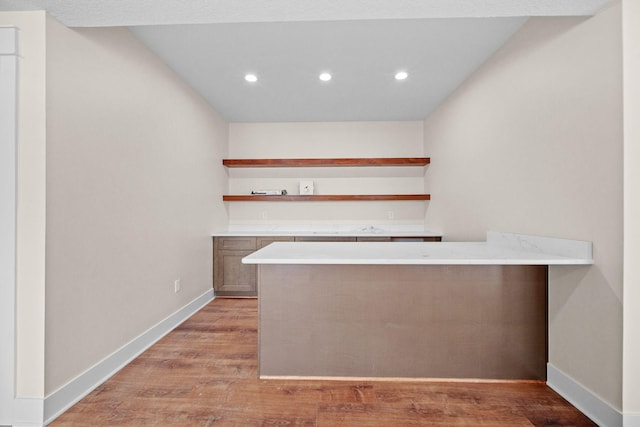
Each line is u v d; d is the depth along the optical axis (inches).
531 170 83.4
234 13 66.2
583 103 66.9
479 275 80.6
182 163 124.2
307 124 182.7
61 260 68.6
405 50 101.7
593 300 65.7
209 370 86.0
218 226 165.9
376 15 67.5
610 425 61.9
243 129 183.5
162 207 109.1
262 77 122.3
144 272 98.7
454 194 134.6
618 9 59.2
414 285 81.0
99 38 79.4
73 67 71.6
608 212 61.9
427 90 134.9
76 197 72.6
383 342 81.6
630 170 58.6
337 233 163.2
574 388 70.5
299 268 82.0
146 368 86.8
